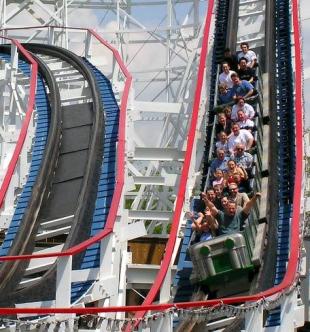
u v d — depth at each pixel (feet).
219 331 66.80
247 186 80.07
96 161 96.22
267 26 109.70
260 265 72.28
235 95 93.50
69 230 86.94
